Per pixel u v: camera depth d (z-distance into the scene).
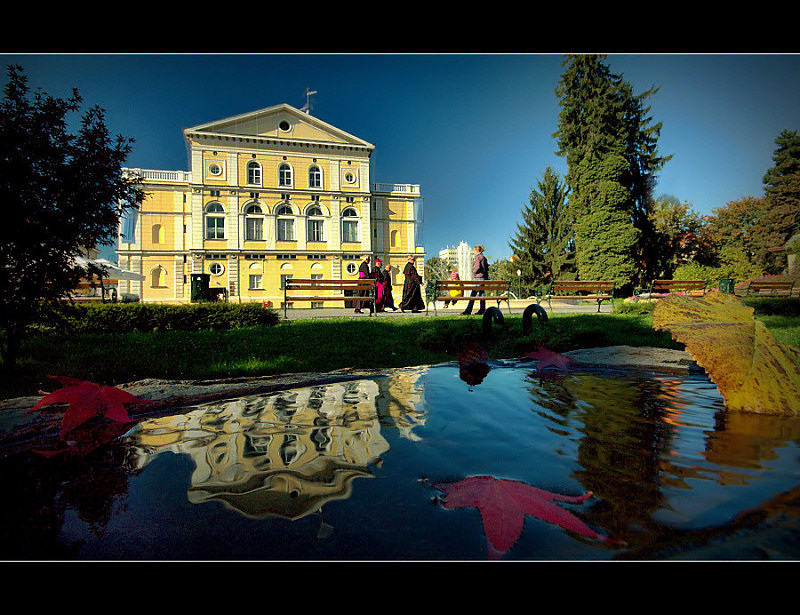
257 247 28.33
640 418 1.71
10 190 3.26
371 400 2.17
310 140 29.14
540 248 28.38
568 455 1.29
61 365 4.20
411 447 1.41
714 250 28.50
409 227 33.19
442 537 0.86
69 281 3.76
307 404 2.11
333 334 6.44
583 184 21.16
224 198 27.81
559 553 0.77
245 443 1.51
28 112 3.37
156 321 7.32
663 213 28.52
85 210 3.61
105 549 0.85
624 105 22.56
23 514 1.01
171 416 1.92
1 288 3.41
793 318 7.52
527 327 4.81
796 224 25.39
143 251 27.03
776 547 0.77
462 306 15.15
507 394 2.22
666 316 2.11
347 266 30.12
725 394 1.83
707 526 0.85
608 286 11.49
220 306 8.06
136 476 1.23
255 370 4.05
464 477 1.14
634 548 0.78
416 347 5.32
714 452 1.29
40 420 1.96
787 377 1.76
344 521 0.93
